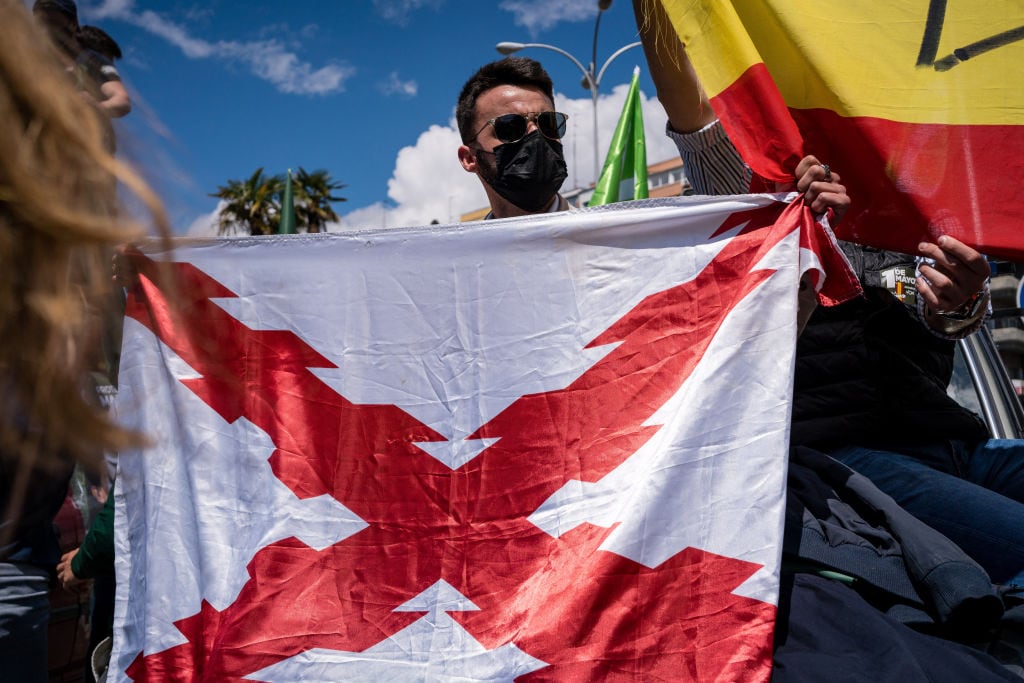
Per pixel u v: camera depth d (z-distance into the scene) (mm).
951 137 1812
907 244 1845
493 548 1582
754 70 1771
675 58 2033
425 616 1547
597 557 1421
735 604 1371
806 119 1869
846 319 1970
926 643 1411
